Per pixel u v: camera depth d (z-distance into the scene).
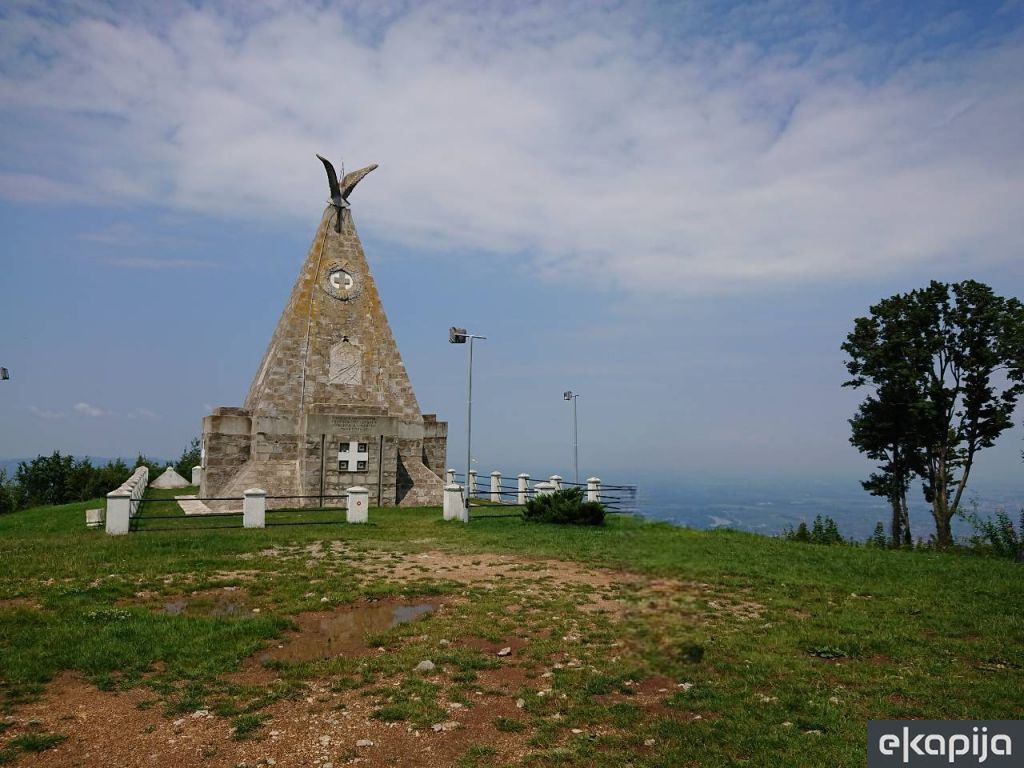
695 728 7.37
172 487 43.06
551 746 7.08
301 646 10.29
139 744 7.10
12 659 9.16
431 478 35.03
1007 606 12.72
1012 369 25.28
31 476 43.44
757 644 10.18
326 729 7.47
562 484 32.00
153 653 9.55
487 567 16.03
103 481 43.81
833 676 9.00
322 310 34.94
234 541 18.81
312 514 27.92
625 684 8.61
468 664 9.33
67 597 12.30
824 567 16.17
